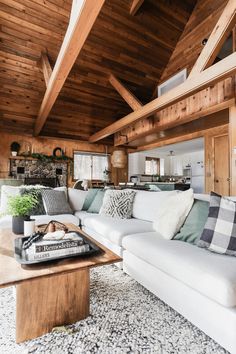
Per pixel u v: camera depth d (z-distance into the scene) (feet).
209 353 3.88
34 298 4.26
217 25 9.30
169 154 30.73
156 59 17.10
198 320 4.22
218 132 16.33
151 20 14.73
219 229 5.05
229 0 8.82
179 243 5.67
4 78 15.93
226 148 15.79
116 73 17.16
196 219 5.88
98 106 19.84
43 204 10.32
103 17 13.70
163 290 5.13
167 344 4.09
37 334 4.28
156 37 15.72
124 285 6.34
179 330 4.46
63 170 22.53
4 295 5.77
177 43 16.55
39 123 18.24
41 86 17.15
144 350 3.95
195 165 26.76
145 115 13.91
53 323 4.44
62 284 4.55
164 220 6.48
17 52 14.58
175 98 11.29
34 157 20.76
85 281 4.83
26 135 20.85
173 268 4.66
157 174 30.32
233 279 3.72
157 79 18.58
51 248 4.45
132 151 26.32
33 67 15.71
